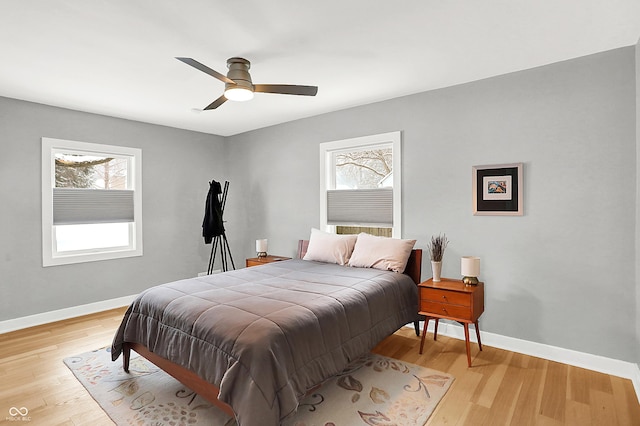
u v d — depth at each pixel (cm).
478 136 325
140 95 361
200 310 221
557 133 286
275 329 191
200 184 540
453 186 340
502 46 257
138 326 254
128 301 458
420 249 352
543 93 292
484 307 323
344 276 310
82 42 244
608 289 267
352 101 389
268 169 509
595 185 271
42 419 211
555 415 212
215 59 274
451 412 217
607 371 266
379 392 239
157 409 221
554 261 289
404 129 370
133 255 463
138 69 292
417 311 328
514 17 218
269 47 255
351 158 436
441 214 347
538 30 234
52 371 273
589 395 234
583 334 277
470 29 232
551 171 289
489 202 318
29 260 379
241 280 298
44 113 388
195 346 205
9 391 244
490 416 212
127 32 230
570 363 281
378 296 276
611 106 264
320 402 228
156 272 488
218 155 566
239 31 231
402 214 373
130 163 471
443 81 328
